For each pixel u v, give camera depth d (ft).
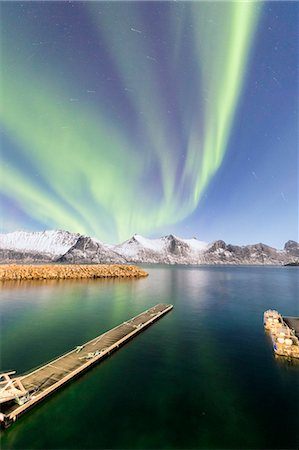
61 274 340.39
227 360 87.15
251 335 115.34
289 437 51.49
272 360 87.35
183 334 115.65
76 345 99.04
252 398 64.44
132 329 116.57
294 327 127.85
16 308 164.04
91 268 391.45
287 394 66.49
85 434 51.55
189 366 82.12
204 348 98.27
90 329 120.47
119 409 59.41
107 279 359.05
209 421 55.88
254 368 81.10
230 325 131.95
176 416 57.21
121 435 51.55
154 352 93.50
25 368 79.20
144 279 389.39
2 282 286.87
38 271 334.65
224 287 308.60
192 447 48.67
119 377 74.28
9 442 49.62
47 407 59.67
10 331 116.47
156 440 50.21
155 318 139.33
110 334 108.47
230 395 65.77
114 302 189.98
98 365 81.76
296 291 272.92
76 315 147.64
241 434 52.11
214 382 72.23
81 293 228.63
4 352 91.76
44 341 103.45
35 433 51.78
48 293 224.94
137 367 80.84
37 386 64.75
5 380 66.90
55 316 144.77
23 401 58.23
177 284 333.62
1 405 57.06
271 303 197.98
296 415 58.13
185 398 64.13
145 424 54.54
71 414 57.36
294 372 78.69
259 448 48.70
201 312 162.20
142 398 63.82
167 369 79.71
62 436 51.01
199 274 569.23
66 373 71.82
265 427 54.13
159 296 224.33
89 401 62.18
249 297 227.40
